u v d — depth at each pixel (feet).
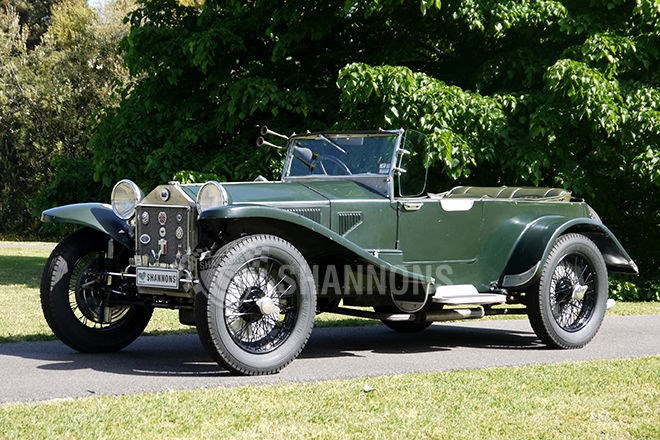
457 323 26.05
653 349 20.49
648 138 34.63
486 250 20.65
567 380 15.96
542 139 34.12
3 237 96.78
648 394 14.79
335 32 38.11
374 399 14.06
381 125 32.58
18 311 26.91
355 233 18.58
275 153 34.60
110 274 18.72
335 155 20.25
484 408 13.60
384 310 20.35
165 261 17.42
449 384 15.43
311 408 13.34
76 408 13.02
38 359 18.16
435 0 31.45
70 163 46.68
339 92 36.70
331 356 19.17
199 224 17.19
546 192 22.52
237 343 16.20
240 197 17.54
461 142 31.94
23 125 96.12
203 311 15.84
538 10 33.83
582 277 21.62
